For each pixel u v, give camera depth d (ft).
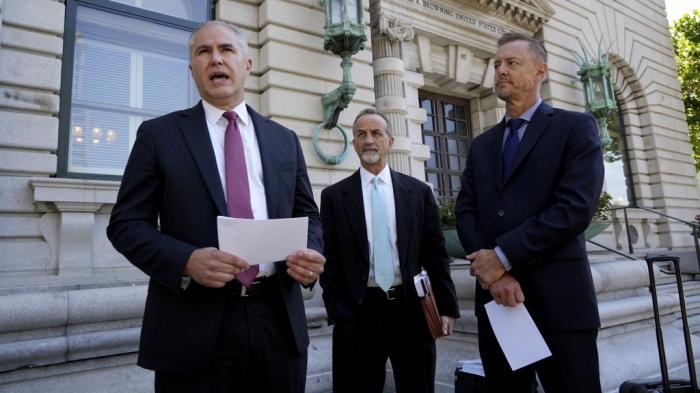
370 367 9.81
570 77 35.17
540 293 6.95
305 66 20.34
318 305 17.22
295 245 5.92
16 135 14.32
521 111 8.03
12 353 10.83
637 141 41.57
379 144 10.68
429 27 28.17
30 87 14.75
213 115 6.78
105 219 15.35
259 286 6.29
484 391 10.44
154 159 6.13
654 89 43.24
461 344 13.83
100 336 12.00
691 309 22.04
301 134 19.88
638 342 13.35
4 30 14.49
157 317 5.78
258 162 6.90
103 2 17.01
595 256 20.92
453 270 15.33
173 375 5.60
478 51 31.14
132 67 17.57
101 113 16.67
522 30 33.55
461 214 8.63
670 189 41.11
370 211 10.55
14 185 14.11
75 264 14.43
